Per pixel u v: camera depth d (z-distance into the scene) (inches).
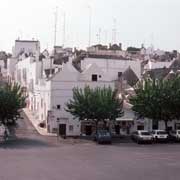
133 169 1476.4
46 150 2043.6
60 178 1286.9
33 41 6067.9
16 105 2551.7
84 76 3019.2
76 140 2508.6
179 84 2701.8
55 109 2815.0
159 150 2080.5
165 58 5590.6
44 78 3319.4
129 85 3476.9
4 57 6879.9
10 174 1359.5
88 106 2600.9
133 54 5634.8
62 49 5329.7
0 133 2726.4
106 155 1868.8
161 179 1293.1
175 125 2898.6
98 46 5103.3
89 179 1275.8
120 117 2736.2
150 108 2645.2
